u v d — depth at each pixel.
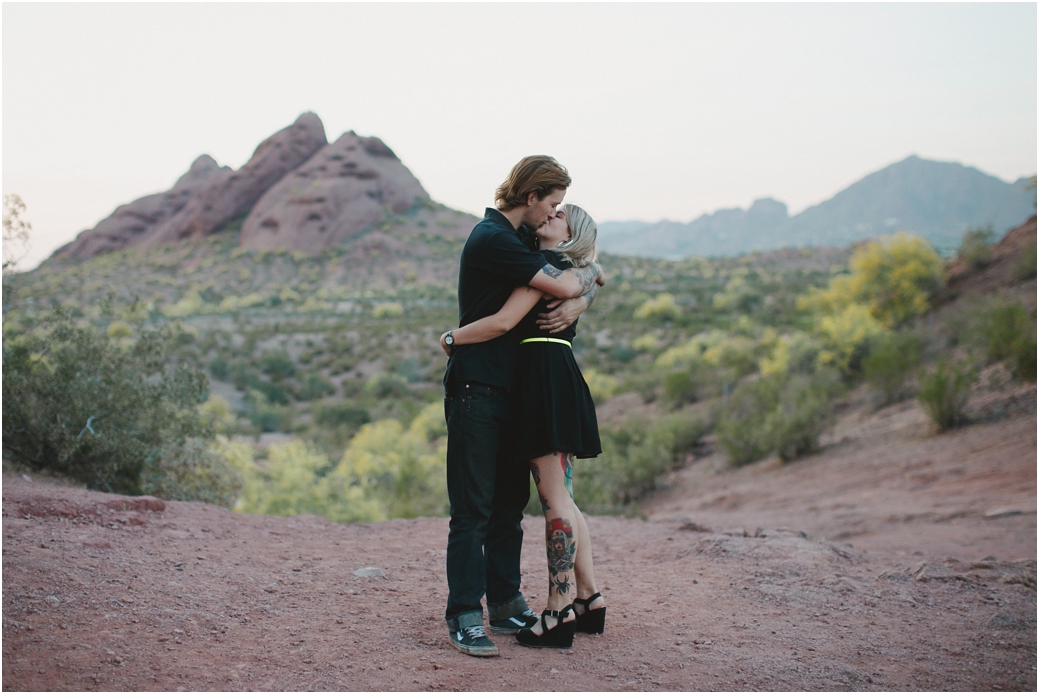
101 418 6.13
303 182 188.62
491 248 2.53
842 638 2.98
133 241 196.12
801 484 13.84
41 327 6.36
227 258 167.75
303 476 14.37
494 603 2.81
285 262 165.50
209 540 3.81
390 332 85.56
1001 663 2.79
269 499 13.70
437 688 2.19
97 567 2.97
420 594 3.25
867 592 3.67
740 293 67.25
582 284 2.61
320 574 3.44
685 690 2.33
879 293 25.84
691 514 12.68
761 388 20.64
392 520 5.19
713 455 19.48
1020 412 13.48
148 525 3.85
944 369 15.12
